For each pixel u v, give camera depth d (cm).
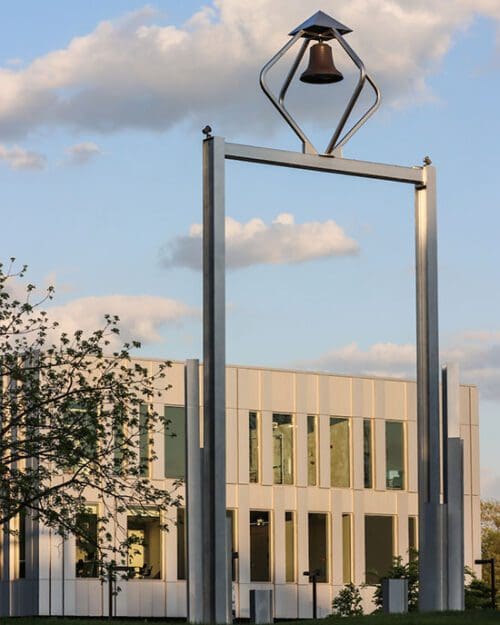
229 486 8038
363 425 8581
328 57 2417
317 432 8412
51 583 7306
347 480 8488
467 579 8400
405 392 8756
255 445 8188
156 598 7694
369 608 8381
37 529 7294
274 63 2353
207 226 2273
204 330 2256
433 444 2444
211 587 2211
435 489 2436
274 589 8112
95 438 4375
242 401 8156
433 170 2492
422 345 2472
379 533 8531
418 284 2491
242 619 7994
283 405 8319
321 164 2370
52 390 4503
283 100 2364
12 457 4422
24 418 4553
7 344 4497
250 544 8100
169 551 7756
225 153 2283
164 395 7862
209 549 2220
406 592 2552
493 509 12669
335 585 8325
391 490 8606
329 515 8388
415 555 7138
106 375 4516
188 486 2234
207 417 2236
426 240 2484
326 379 8488
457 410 2447
